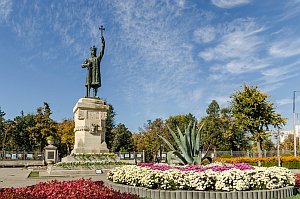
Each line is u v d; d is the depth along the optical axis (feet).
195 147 45.98
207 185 31.71
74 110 87.10
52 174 69.21
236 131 188.44
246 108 144.25
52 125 189.16
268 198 31.50
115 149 192.54
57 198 22.58
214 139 189.98
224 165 38.14
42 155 142.10
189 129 46.42
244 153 150.71
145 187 33.50
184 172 32.81
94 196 22.97
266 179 33.04
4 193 23.41
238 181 31.53
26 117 200.64
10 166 126.62
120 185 35.32
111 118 200.44
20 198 21.86
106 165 76.28
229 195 30.53
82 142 81.97
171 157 44.29
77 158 78.33
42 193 24.11
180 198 30.89
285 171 36.94
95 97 87.20
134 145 203.92
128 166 39.19
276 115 144.36
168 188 32.35
